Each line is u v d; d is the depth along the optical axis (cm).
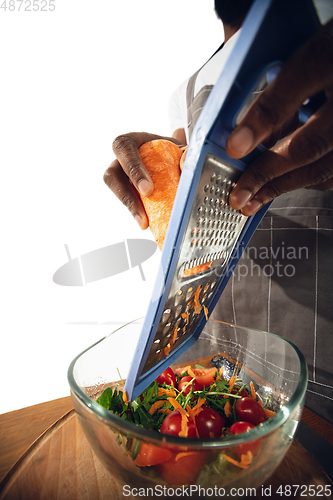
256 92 65
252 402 48
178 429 41
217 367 64
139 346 38
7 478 45
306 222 83
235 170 35
